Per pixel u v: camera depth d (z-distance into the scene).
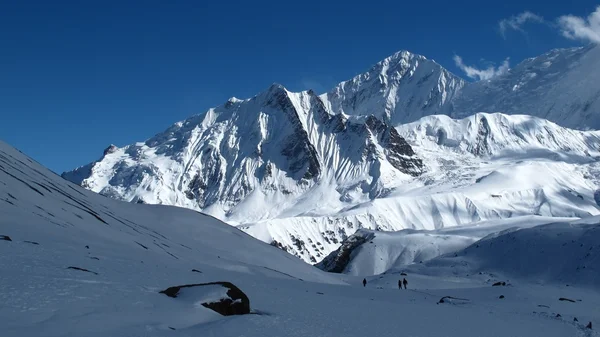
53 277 28.31
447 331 35.50
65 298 24.94
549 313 56.47
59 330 21.31
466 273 128.75
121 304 25.73
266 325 27.33
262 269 68.94
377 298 53.84
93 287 27.69
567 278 109.81
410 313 41.72
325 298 43.56
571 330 45.25
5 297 23.59
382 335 30.52
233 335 24.52
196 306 27.69
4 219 45.59
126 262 40.62
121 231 63.25
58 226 51.44
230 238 90.00
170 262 51.12
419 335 32.34
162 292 29.45
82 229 55.47
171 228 84.19
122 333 22.09
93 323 22.61
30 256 33.38
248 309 29.91
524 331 40.97
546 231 133.62
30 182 64.31
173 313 26.02
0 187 55.72
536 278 115.00
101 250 45.38
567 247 121.56
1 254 32.16
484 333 37.16
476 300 64.12
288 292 43.12
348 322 32.56
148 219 82.75
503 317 47.94
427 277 121.38
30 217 49.97
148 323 23.94
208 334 24.02
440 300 59.72
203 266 55.88
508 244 135.50
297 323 29.38
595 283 103.69
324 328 29.56
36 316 22.31
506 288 78.56
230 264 65.50
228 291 29.52
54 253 36.47
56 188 69.62
